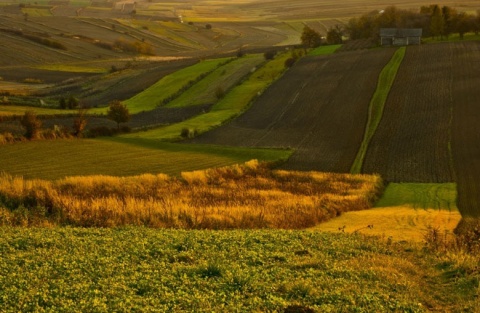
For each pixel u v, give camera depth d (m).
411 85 114.12
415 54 139.12
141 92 145.38
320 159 79.06
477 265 23.06
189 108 122.38
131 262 20.11
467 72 118.00
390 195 60.81
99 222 31.84
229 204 43.03
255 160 71.06
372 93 112.94
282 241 25.31
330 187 60.47
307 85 125.69
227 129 100.94
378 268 21.30
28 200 36.72
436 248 27.62
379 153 80.50
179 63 181.50
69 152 68.12
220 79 146.25
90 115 111.69
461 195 60.75
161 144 82.50
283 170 71.12
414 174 70.38
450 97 103.75
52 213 34.38
